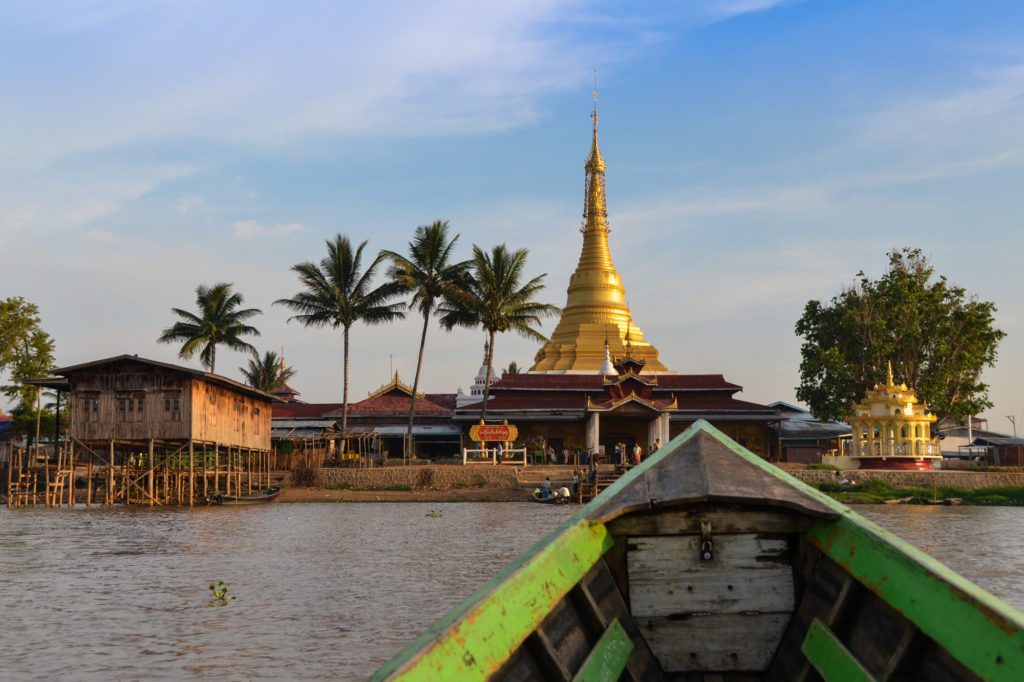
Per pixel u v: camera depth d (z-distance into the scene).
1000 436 91.69
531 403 68.56
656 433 60.09
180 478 47.16
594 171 85.62
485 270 59.06
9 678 10.70
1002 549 23.42
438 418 75.75
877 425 54.25
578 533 7.38
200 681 10.55
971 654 5.02
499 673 5.57
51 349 65.44
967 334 63.03
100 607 15.22
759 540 8.03
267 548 24.05
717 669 7.95
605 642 6.91
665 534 8.03
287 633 13.08
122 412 46.19
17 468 56.47
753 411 67.12
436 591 16.73
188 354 64.06
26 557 22.27
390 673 4.43
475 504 45.25
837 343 67.25
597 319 81.19
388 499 48.38
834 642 6.49
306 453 60.88
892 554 6.22
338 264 59.41
